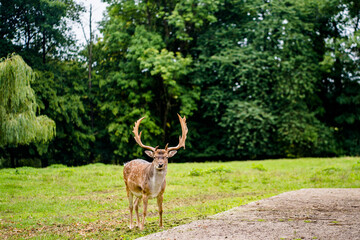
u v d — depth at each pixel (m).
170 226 7.65
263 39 28.84
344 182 14.85
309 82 28.23
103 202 11.98
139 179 7.66
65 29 29.59
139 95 28.84
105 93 30.00
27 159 30.44
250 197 12.09
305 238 5.79
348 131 32.66
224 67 27.95
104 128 30.83
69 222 9.11
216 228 6.66
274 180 16.25
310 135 28.03
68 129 28.08
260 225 6.77
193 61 30.20
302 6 29.97
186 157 32.53
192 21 28.27
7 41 26.89
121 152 29.30
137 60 27.53
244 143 28.47
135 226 8.09
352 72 30.94
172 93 28.88
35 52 29.14
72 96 28.12
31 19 27.47
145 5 29.03
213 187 14.75
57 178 16.23
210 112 28.92
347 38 30.50
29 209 10.89
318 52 33.28
